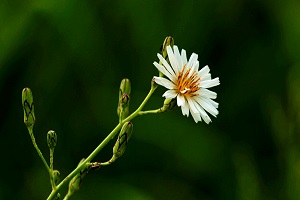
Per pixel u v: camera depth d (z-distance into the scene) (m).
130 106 0.65
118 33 0.67
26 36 0.64
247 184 0.64
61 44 0.65
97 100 0.65
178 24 0.68
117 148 0.43
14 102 0.64
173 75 0.43
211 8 0.68
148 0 0.66
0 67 0.63
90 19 0.65
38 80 0.65
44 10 0.63
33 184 0.63
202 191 0.66
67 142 0.65
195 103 0.43
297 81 0.67
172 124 0.64
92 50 0.66
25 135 0.64
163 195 0.65
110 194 0.62
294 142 0.65
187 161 0.65
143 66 0.67
